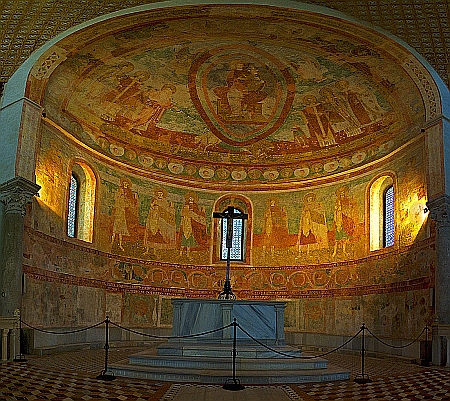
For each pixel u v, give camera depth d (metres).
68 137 20.77
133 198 23.66
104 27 17.98
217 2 17.33
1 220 17.16
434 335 17.09
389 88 20.30
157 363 13.59
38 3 17.69
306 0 17.47
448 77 18.23
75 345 19.55
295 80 22.34
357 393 11.34
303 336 23.41
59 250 19.80
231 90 23.20
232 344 14.61
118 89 22.08
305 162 24.88
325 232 23.70
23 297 17.56
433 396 11.09
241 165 25.66
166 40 19.56
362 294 21.64
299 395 11.00
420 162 19.48
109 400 9.87
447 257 17.31
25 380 11.73
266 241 24.92
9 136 17.92
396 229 20.47
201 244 24.97
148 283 23.50
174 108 23.78
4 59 18.50
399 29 17.72
